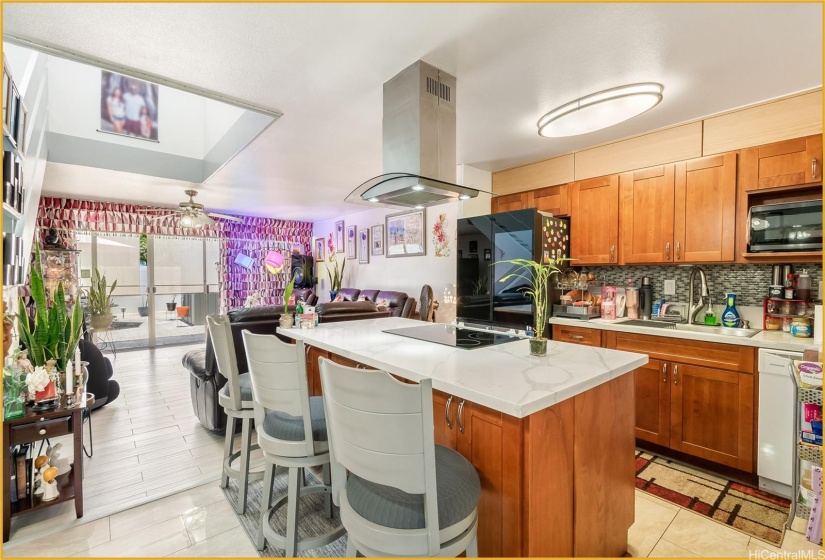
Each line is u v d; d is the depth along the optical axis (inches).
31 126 112.7
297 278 302.8
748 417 87.1
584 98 93.8
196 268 272.2
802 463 70.9
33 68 110.7
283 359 59.2
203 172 178.1
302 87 89.0
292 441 60.8
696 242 104.6
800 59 75.9
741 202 97.5
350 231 271.6
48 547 67.7
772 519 75.2
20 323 82.0
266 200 224.7
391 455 39.6
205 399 114.0
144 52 74.4
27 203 111.0
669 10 62.0
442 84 82.1
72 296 197.6
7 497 70.4
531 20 65.0
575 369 56.4
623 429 63.6
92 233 228.8
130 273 244.5
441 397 59.2
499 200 157.6
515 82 86.4
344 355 71.1
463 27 67.0
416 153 80.0
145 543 68.8
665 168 110.6
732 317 103.9
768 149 93.1
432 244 198.1
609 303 121.6
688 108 98.7
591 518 56.5
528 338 80.0
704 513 77.4
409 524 40.4
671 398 99.4
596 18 64.4
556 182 138.3
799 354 79.7
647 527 72.9
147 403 143.0
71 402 78.8
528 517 46.0
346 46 72.7
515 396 44.1
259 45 72.4
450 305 184.1
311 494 82.3
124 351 232.1
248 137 125.3
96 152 157.1
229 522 74.8
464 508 42.5
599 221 125.4
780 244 90.4
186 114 177.8
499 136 119.3
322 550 67.9
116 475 92.3
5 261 82.7
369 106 99.2
